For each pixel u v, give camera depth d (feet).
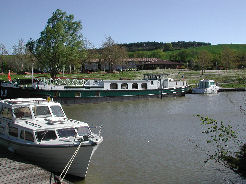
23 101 71.00
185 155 74.08
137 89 191.62
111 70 364.58
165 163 68.59
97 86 179.42
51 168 58.80
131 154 75.00
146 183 57.31
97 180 58.39
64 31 220.02
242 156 54.80
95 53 372.79
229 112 143.84
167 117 129.49
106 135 94.89
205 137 91.56
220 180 58.80
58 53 214.28
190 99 201.16
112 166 66.44
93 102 175.22
